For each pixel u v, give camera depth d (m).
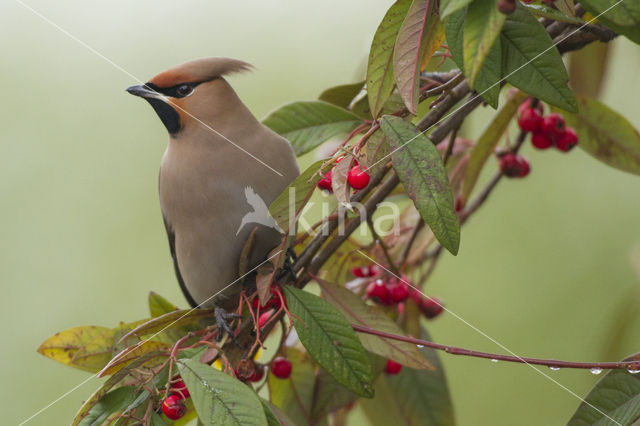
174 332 3.77
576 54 3.84
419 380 3.83
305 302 3.72
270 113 3.81
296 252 3.80
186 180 3.80
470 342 4.00
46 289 4.04
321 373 3.79
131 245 4.05
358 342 3.72
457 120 3.75
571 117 3.83
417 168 3.69
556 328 3.99
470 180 3.82
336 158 3.71
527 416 3.98
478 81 3.70
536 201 4.02
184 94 3.80
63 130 4.07
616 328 3.86
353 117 3.80
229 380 3.69
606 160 3.83
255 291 3.76
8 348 4.02
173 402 3.70
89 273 4.04
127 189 4.07
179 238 3.82
